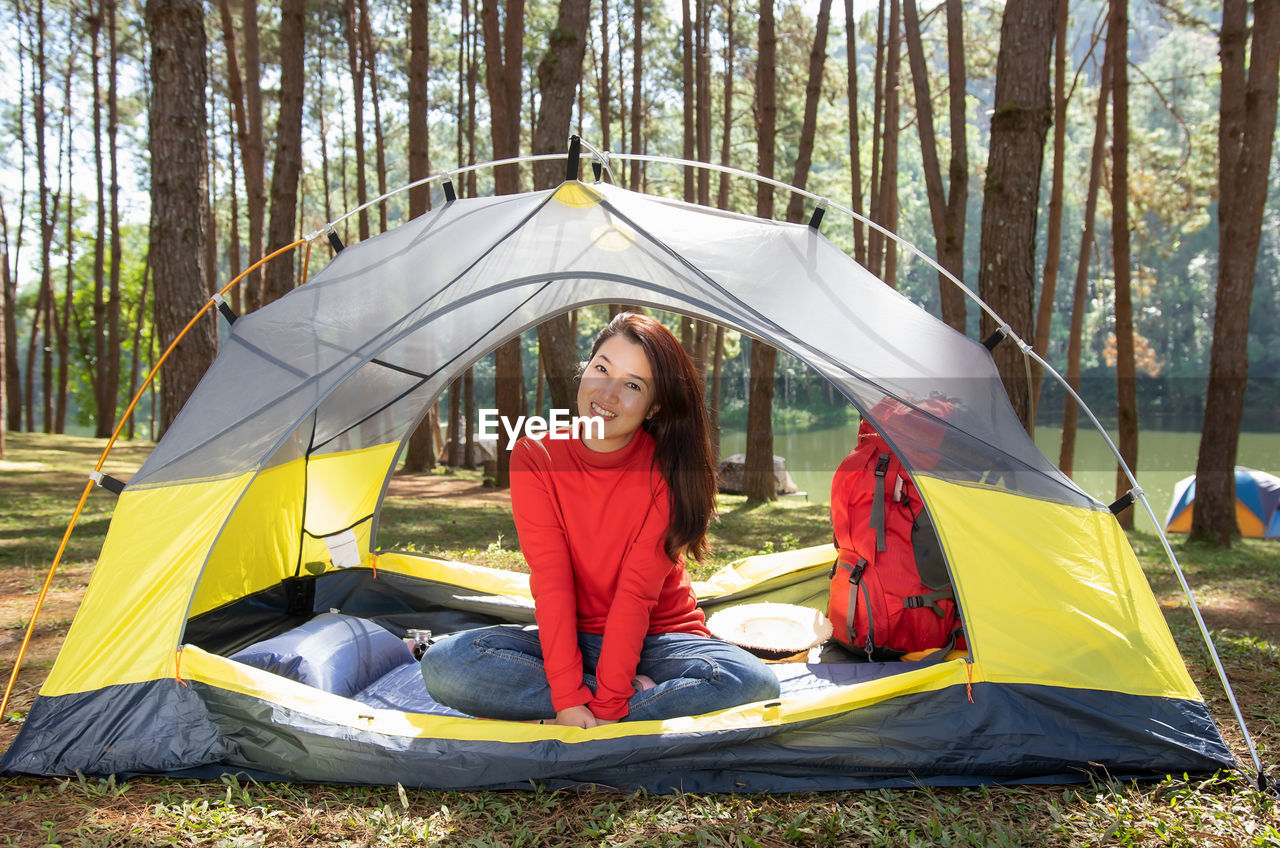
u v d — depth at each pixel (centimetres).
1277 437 2014
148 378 338
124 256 3712
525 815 250
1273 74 914
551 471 282
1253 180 944
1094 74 1556
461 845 231
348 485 438
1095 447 1839
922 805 260
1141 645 291
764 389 1245
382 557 445
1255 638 489
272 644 323
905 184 3731
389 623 418
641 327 280
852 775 274
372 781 268
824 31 1152
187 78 752
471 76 1984
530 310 420
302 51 1020
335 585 437
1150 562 848
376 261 346
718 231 345
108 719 279
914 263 4122
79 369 3709
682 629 310
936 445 307
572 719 272
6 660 397
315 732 269
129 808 254
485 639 289
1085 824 245
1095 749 276
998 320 357
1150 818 247
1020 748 275
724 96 2256
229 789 259
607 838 236
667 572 286
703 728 268
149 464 316
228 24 1461
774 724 270
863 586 344
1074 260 4188
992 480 307
